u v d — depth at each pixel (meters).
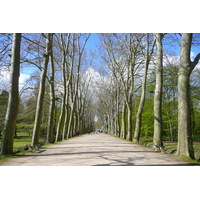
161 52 13.89
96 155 9.58
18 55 10.08
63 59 23.67
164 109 26.64
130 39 23.08
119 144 16.56
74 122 42.53
